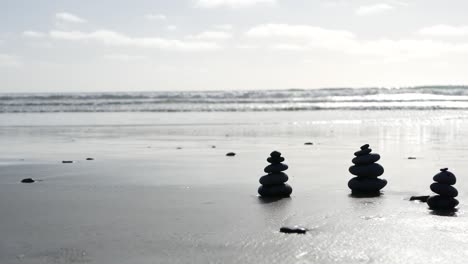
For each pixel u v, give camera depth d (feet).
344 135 94.17
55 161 61.67
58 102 239.91
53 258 24.41
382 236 27.40
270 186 39.45
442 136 91.50
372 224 29.94
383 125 116.88
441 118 139.33
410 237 27.17
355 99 278.67
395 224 29.91
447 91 376.27
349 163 58.23
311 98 290.76
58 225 30.58
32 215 33.22
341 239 26.89
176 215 32.91
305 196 38.99
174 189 42.57
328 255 24.31
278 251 24.99
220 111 176.35
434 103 229.66
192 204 36.32
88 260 24.06
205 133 99.55
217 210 34.24
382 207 34.55
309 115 153.17
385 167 54.08
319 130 104.83
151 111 177.58
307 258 23.91
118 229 29.53
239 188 42.91
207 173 51.47
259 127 112.68
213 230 28.99
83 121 132.36
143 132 102.53
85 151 72.13
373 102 243.60
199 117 146.10
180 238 27.45
